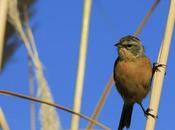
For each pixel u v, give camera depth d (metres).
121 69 3.67
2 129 3.54
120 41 3.69
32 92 3.55
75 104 3.58
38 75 3.51
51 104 3.50
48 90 3.50
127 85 3.67
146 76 3.65
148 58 3.67
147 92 3.67
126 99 3.68
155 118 3.54
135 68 3.66
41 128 3.50
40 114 3.50
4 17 3.56
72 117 3.58
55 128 3.50
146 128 3.54
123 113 3.69
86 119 3.50
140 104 3.68
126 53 3.67
